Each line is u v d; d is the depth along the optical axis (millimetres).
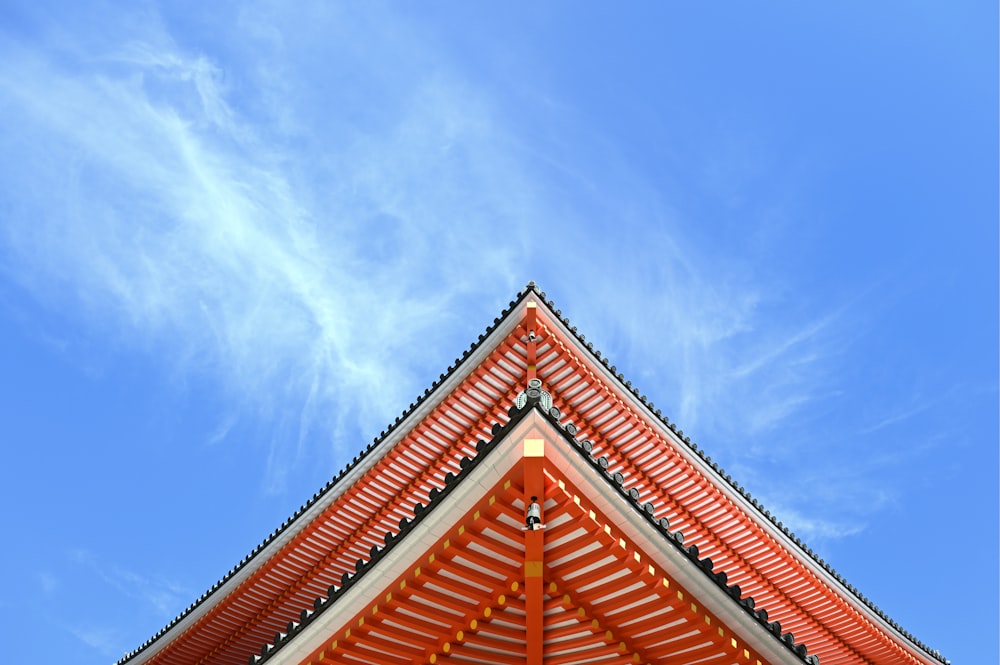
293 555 21156
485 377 18906
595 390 18938
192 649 23219
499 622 10656
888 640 22812
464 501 9445
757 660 10125
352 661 10781
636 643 10484
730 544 21344
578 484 9227
